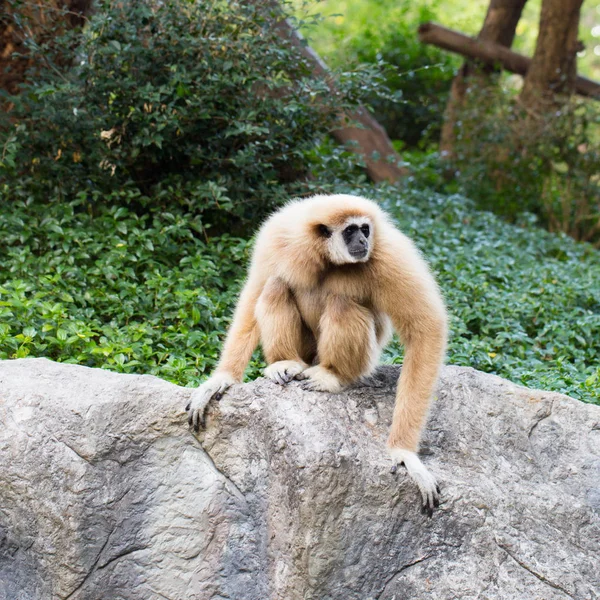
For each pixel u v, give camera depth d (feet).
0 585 20.22
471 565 19.44
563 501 20.42
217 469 20.56
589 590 19.39
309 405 20.74
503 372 31.17
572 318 37.37
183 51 36.06
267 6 38.32
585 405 22.70
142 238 33.55
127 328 29.27
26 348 26.13
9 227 34.06
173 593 20.13
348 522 19.02
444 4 124.06
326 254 21.70
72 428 20.08
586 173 67.15
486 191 67.15
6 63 39.34
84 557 19.88
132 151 36.45
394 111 90.58
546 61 69.21
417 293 21.13
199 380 26.17
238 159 36.06
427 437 21.61
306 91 37.63
